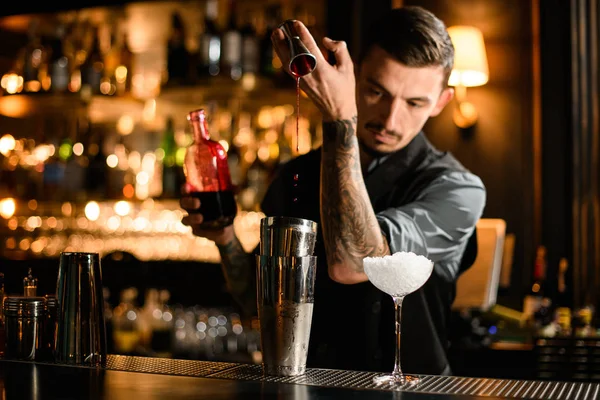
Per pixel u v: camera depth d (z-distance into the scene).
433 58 1.91
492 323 3.43
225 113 3.89
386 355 2.01
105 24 4.04
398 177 2.05
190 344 3.63
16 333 1.58
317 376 1.43
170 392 1.25
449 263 2.02
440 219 1.91
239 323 3.68
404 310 1.98
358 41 3.68
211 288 3.77
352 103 1.64
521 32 3.98
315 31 3.79
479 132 4.00
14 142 4.26
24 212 4.14
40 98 3.96
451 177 1.97
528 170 3.95
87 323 1.55
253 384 1.33
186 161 1.91
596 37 3.87
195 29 3.95
